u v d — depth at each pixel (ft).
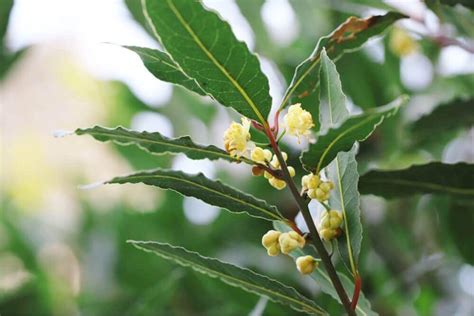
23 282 3.34
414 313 2.87
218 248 3.13
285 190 3.12
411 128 2.58
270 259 2.88
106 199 3.68
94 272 3.26
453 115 2.53
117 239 3.23
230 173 3.36
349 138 1.93
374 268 2.83
